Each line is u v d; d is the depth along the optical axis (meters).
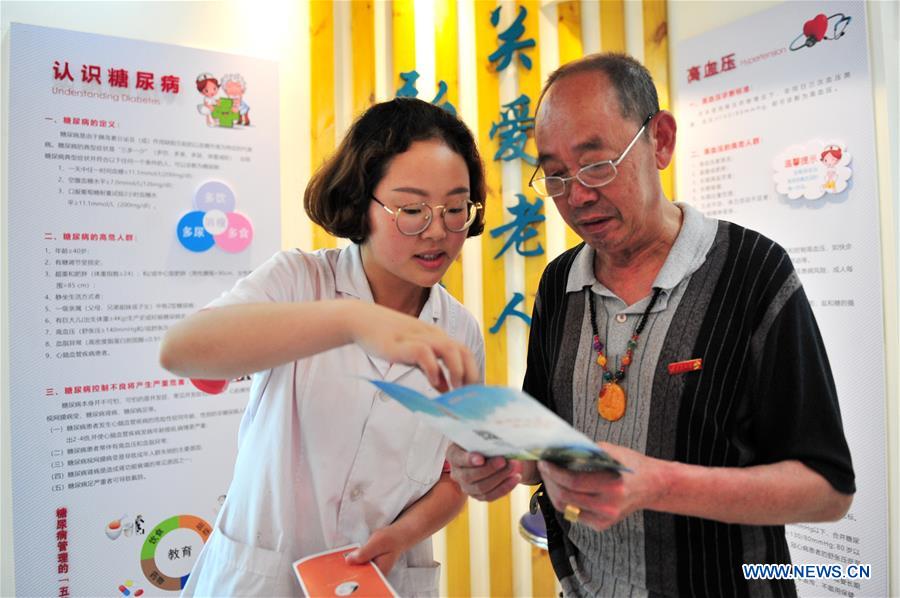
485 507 2.03
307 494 0.99
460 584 1.97
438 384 0.63
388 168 0.91
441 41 1.98
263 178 1.81
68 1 1.62
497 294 1.99
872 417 1.53
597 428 0.95
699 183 1.88
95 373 1.61
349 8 1.92
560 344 1.03
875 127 1.52
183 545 1.71
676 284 0.89
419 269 0.96
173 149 1.70
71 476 1.59
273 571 0.93
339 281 1.04
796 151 1.65
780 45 1.68
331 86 1.88
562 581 1.04
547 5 2.01
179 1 1.74
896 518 1.51
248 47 1.82
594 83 0.86
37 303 1.55
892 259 1.50
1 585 1.54
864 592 1.54
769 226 1.72
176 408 1.71
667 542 0.88
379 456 1.00
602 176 0.86
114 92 1.63
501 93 2.00
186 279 1.71
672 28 1.93
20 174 1.54
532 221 1.97
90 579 1.60
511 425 0.56
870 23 1.53
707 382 0.85
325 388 0.98
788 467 0.76
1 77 1.56
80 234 1.59
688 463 0.85
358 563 0.86
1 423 1.56
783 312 0.82
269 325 0.72
